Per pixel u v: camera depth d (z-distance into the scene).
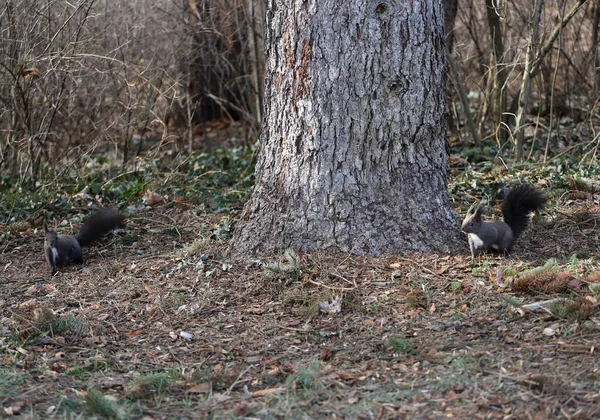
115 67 9.73
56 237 6.61
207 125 14.02
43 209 8.29
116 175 9.78
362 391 4.31
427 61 5.93
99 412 4.17
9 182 9.63
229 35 11.73
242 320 5.38
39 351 5.07
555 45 10.91
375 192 5.99
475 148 9.92
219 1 11.40
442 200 6.19
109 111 10.27
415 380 4.38
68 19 8.38
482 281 5.57
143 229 7.58
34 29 9.07
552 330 4.79
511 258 6.02
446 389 4.21
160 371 4.77
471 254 6.03
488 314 5.12
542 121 10.98
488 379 4.27
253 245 6.16
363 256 5.94
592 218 6.95
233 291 5.79
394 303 5.38
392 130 5.93
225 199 8.34
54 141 10.15
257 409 4.17
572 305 4.98
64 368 4.83
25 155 9.48
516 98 10.73
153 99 10.45
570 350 4.53
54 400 4.35
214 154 11.27
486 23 11.11
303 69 5.89
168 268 6.38
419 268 5.79
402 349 4.75
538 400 4.00
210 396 4.38
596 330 4.73
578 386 4.09
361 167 5.95
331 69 5.82
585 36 11.16
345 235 5.97
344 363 4.68
